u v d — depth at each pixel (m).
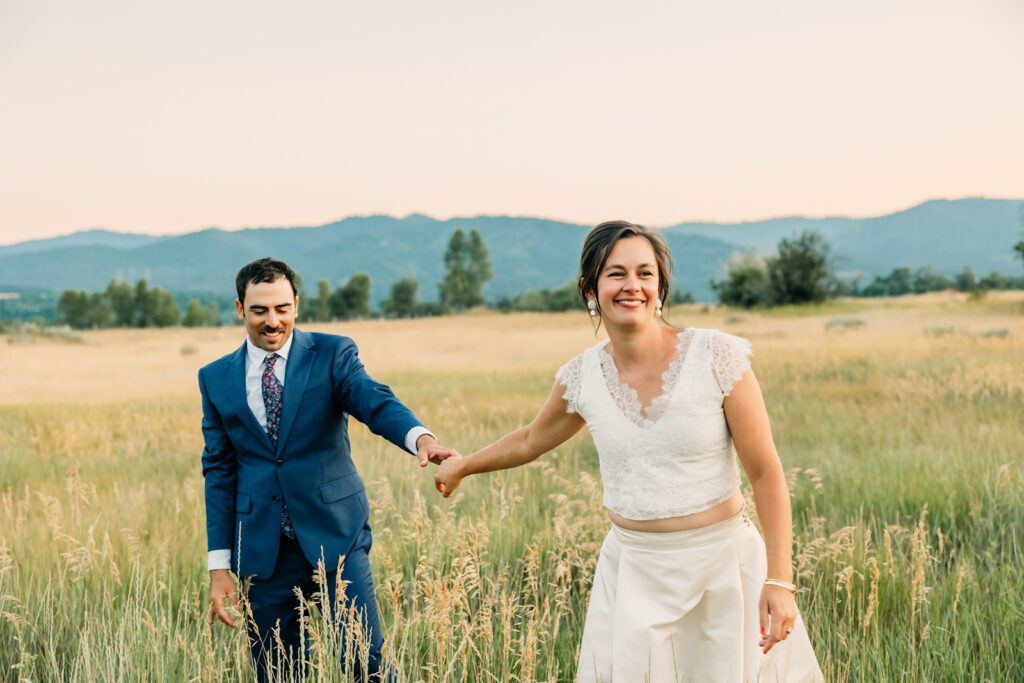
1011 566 3.99
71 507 5.09
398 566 4.07
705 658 2.45
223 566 3.06
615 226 2.42
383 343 33.84
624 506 2.45
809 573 3.83
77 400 14.90
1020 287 64.88
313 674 2.79
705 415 2.34
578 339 32.88
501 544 4.40
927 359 15.40
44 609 3.61
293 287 3.08
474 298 113.06
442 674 2.68
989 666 2.98
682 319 43.66
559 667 3.11
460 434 8.94
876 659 3.02
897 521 4.75
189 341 43.69
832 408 10.01
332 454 3.11
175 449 9.02
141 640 3.24
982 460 6.13
